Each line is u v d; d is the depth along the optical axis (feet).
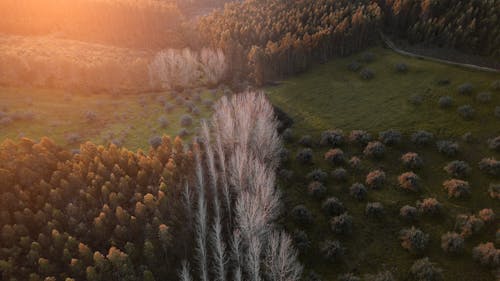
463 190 187.11
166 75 354.33
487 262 151.64
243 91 341.82
